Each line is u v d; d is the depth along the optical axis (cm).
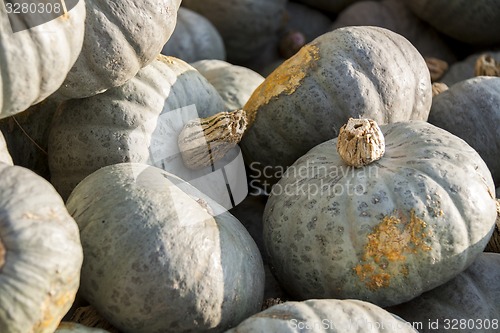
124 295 100
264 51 190
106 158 114
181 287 101
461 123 135
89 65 107
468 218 107
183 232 102
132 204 103
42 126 123
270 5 181
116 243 101
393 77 121
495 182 138
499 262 118
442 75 169
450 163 109
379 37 124
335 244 106
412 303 114
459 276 115
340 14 189
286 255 110
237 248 106
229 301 103
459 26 172
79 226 103
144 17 108
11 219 92
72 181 116
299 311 100
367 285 107
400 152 112
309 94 120
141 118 115
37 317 92
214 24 181
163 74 120
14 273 91
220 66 146
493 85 137
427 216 105
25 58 98
